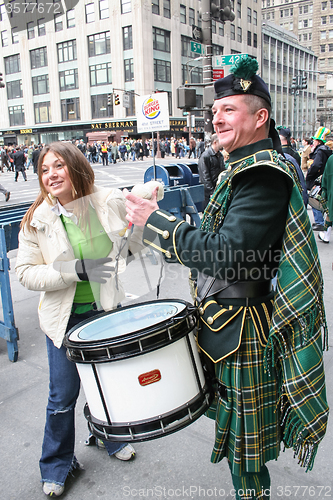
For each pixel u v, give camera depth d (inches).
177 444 87.4
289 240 47.8
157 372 49.2
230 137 51.4
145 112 293.3
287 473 78.2
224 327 51.9
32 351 129.5
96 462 83.1
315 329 50.4
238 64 48.3
